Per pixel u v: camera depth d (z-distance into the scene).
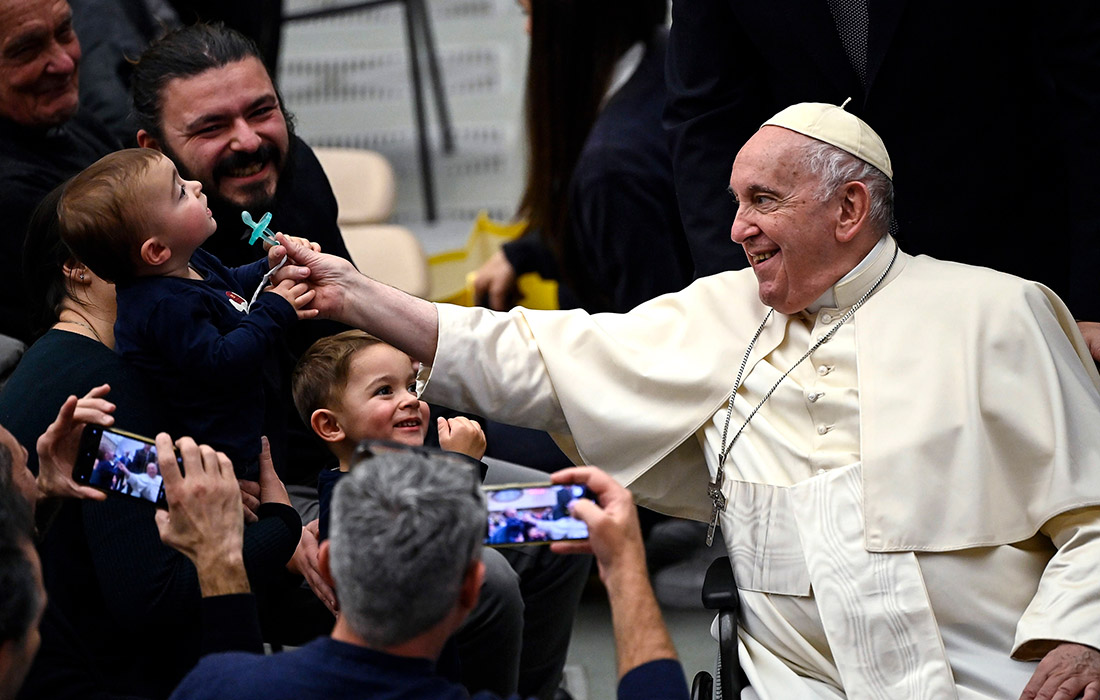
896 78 12.91
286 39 29.62
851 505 11.04
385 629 7.52
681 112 14.07
